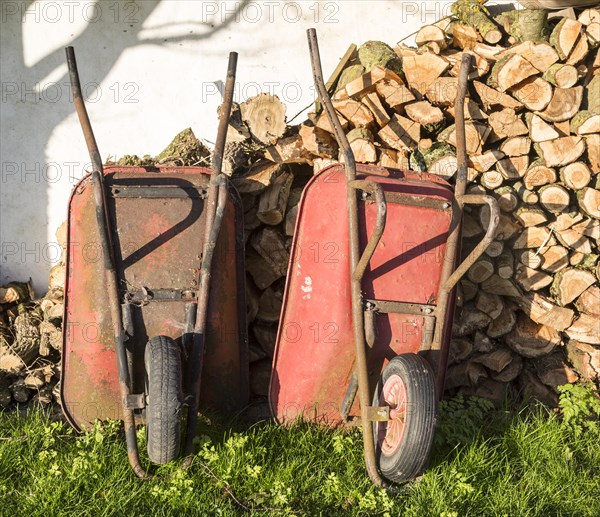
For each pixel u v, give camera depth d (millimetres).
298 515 4629
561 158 5309
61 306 5441
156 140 5863
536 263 5344
